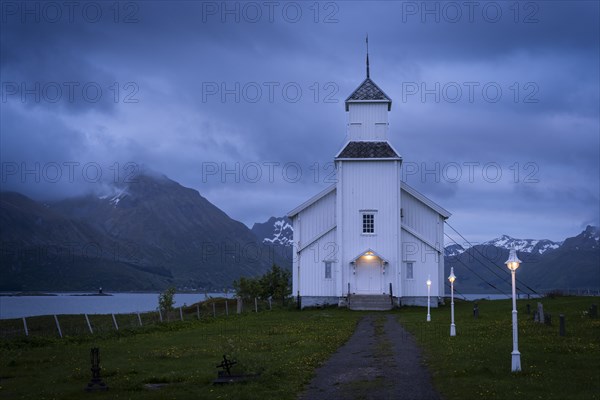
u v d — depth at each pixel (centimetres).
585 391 1942
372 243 6319
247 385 2170
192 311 6944
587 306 4712
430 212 6606
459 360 2569
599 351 2680
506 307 5416
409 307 6266
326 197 6706
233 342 3412
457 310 5681
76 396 2070
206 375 2378
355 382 2231
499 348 2839
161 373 2461
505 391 1970
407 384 2173
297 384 2188
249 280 7444
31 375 2528
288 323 4666
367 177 6388
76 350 3250
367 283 6328
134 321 5391
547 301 5559
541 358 2536
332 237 6462
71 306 16175
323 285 6431
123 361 2802
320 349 3064
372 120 6550
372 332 3928
